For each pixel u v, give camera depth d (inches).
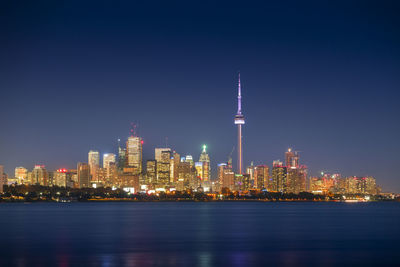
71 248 5487.2
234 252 5152.6
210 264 4360.2
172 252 5152.6
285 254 4997.5
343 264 4352.9
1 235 6963.6
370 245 5708.7
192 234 7130.9
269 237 6658.5
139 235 6998.0
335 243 5905.5
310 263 4409.5
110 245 5743.1
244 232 7495.1
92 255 4923.7
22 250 5300.2
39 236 6811.0
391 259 4630.9
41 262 4478.3
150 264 4367.6
